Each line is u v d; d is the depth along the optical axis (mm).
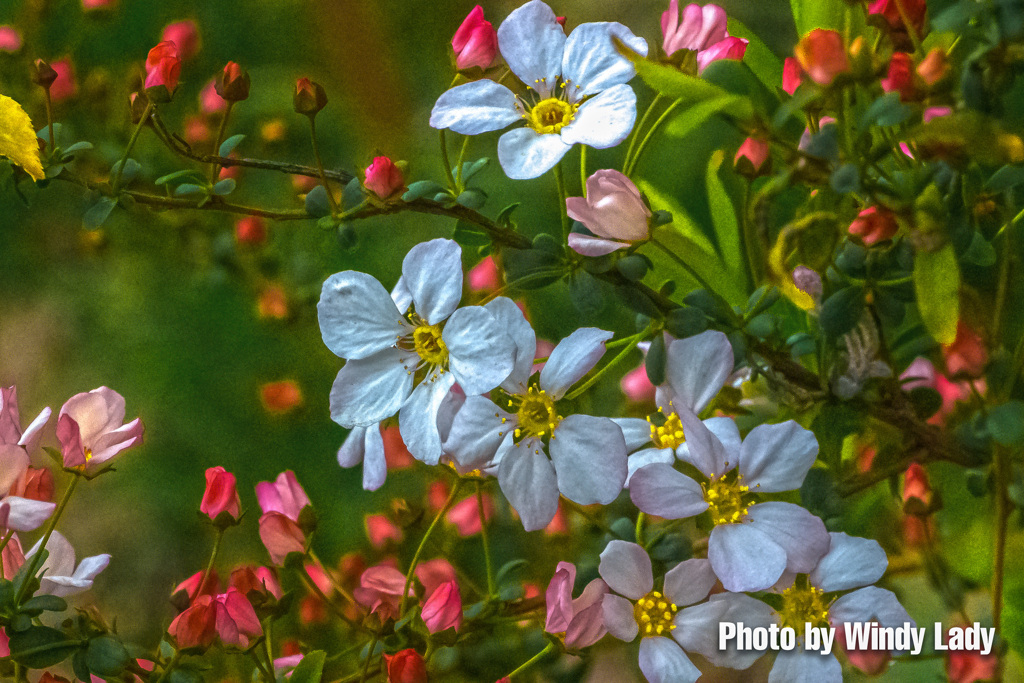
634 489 244
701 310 245
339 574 274
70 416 250
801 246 244
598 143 243
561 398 244
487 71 250
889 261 243
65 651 247
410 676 248
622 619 245
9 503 246
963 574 257
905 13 241
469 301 268
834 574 244
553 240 245
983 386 248
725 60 242
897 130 241
